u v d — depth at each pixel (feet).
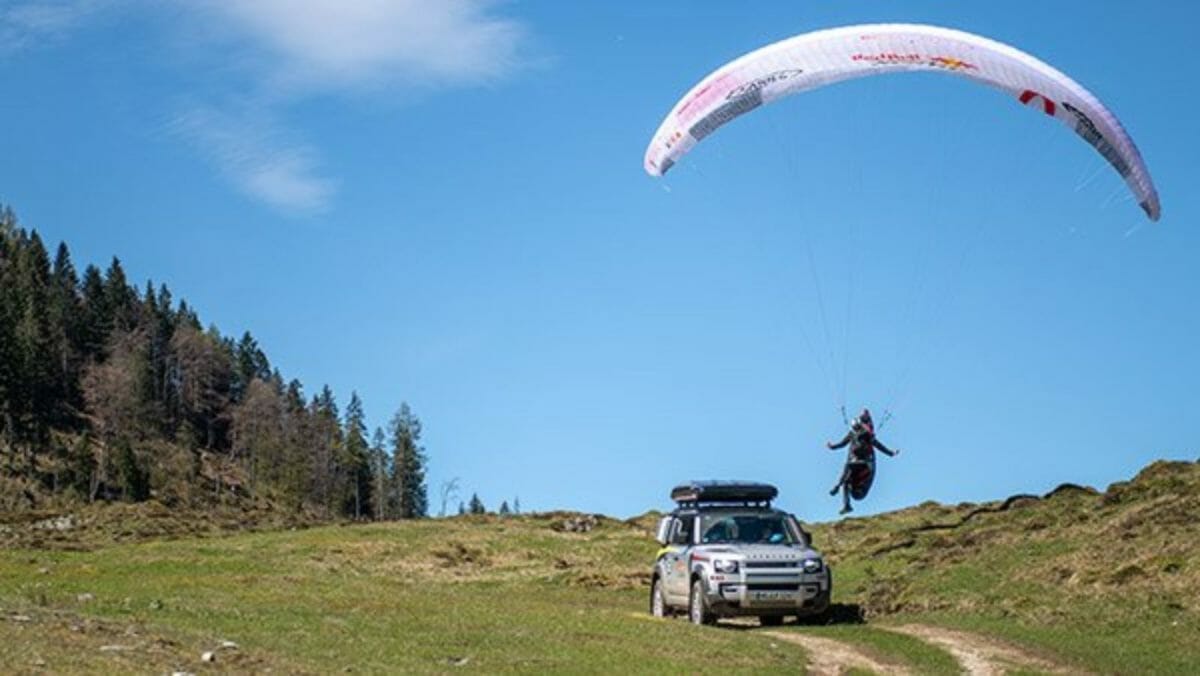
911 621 94.58
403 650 70.28
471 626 80.69
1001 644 81.71
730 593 91.61
